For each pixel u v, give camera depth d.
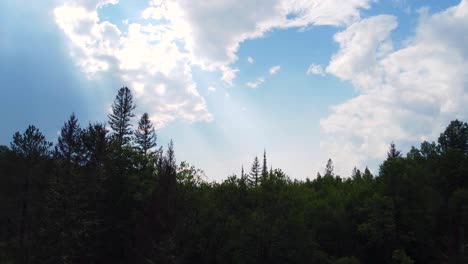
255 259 52.66
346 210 68.69
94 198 43.53
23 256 41.88
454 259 53.22
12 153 55.34
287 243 52.91
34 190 53.47
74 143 44.66
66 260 38.22
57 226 38.94
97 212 43.22
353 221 64.19
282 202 55.59
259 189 60.75
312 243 54.81
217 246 56.75
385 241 58.00
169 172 43.34
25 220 51.41
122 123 64.56
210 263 56.56
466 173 55.69
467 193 52.38
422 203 59.34
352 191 74.44
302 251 53.41
